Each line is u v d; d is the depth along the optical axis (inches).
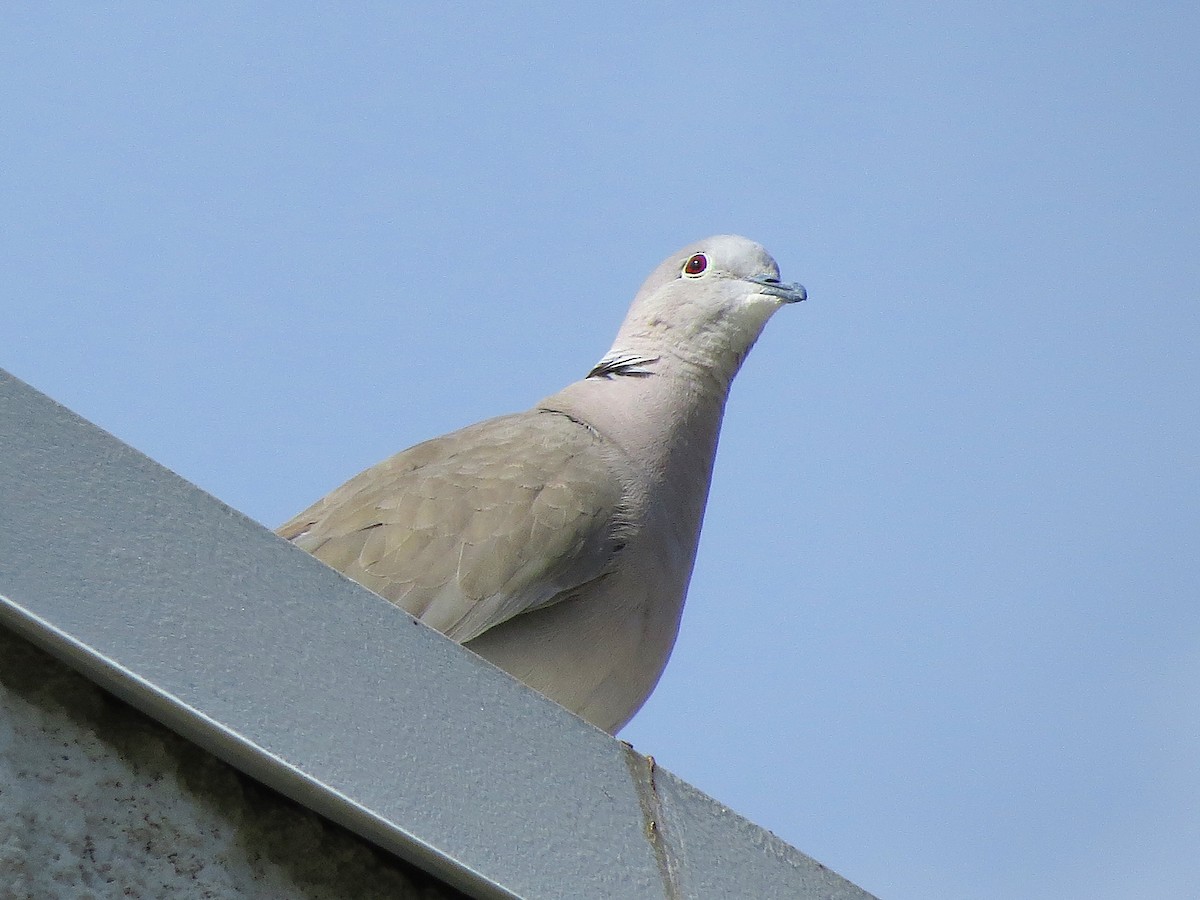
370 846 285.6
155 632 263.3
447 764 289.7
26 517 257.3
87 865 253.4
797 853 347.6
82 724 262.2
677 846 321.4
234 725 265.0
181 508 276.1
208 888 264.1
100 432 271.9
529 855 293.4
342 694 281.1
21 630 257.3
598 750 318.3
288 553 286.7
